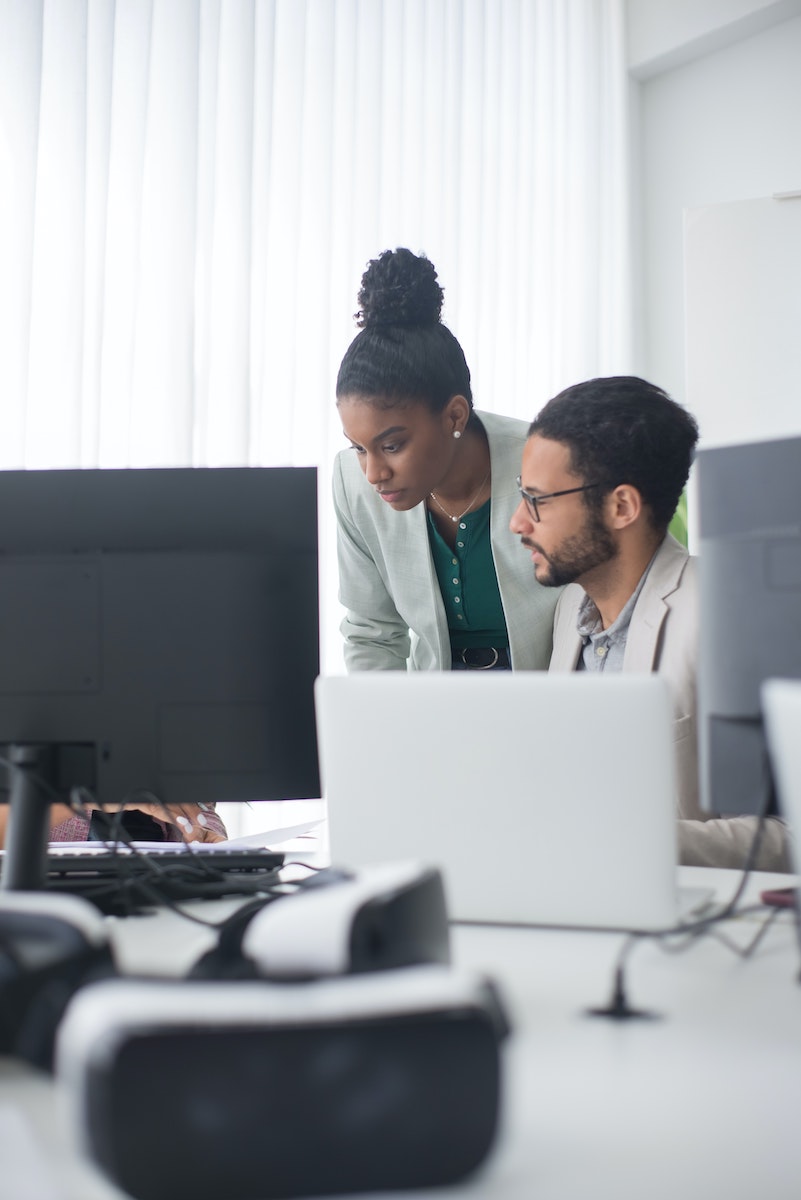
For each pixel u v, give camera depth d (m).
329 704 1.16
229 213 3.20
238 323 3.19
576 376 4.04
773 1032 0.81
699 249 3.21
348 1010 0.56
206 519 1.21
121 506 1.22
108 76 2.98
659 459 1.71
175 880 1.26
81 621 1.21
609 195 4.16
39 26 2.86
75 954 0.75
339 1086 0.55
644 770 1.05
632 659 1.70
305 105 3.40
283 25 3.35
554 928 1.11
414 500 2.06
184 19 3.10
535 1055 0.77
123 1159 0.54
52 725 1.21
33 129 2.86
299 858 1.63
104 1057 0.54
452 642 2.29
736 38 3.94
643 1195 0.57
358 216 3.51
